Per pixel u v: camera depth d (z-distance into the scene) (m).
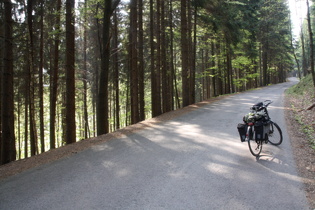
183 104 16.38
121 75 23.56
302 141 6.79
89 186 4.42
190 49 18.83
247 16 24.45
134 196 3.95
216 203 3.63
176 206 3.58
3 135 7.38
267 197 3.78
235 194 3.89
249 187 4.13
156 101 15.39
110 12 9.82
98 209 3.59
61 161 6.06
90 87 24.48
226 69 28.42
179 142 7.23
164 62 18.50
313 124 8.38
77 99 20.73
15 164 6.26
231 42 21.05
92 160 5.97
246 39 25.75
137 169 5.17
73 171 5.27
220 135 7.82
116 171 5.12
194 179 4.51
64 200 3.93
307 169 4.82
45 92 19.30
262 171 4.81
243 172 4.79
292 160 5.36
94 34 21.28
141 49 15.30
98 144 7.62
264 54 41.94
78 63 19.91
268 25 35.88
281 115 10.56
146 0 20.09
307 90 17.81
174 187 4.21
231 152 6.08
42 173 5.27
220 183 4.30
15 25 12.35
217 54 26.61
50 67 16.02
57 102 20.23
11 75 7.58
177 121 11.02
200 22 19.98
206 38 25.09
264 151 6.11
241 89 39.81
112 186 4.37
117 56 21.11
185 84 16.23
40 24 13.66
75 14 9.66
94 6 10.98
